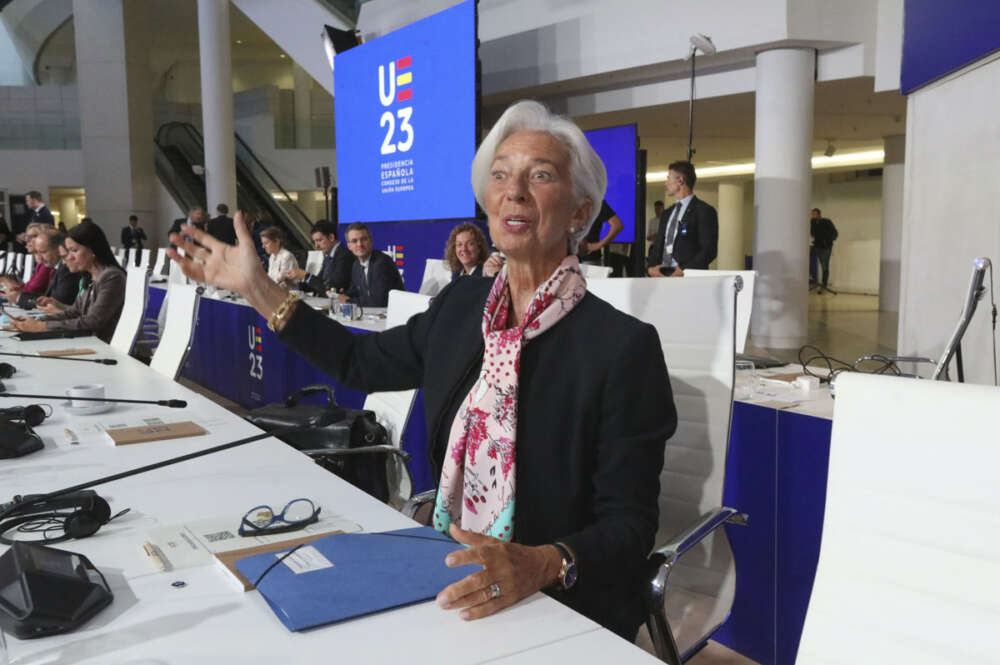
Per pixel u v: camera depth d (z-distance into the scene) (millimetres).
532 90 8180
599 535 1094
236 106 13938
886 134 10320
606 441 1212
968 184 4430
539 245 1307
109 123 13945
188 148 15195
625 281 1775
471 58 6121
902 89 5129
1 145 14086
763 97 6664
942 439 854
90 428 1818
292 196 13594
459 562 935
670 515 1625
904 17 5074
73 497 1210
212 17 10961
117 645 833
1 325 3949
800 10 6266
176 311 3227
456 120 6328
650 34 6973
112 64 13828
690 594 1562
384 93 7191
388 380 1532
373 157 7469
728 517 1402
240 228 1435
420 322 1521
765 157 6699
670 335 1670
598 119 8680
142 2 14086
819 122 9383
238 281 1438
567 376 1246
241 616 900
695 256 4770
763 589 2158
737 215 16719
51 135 14188
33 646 830
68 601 870
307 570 995
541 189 1284
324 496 1332
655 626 1268
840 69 6578
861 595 900
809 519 2033
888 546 887
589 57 7418
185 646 831
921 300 5062
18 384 2412
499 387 1264
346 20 8930
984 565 814
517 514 1250
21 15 14109
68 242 3926
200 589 970
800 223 6695
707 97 7270
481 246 4414
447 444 1371
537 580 980
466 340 1375
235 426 1853
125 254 10148
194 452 1617
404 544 1092
